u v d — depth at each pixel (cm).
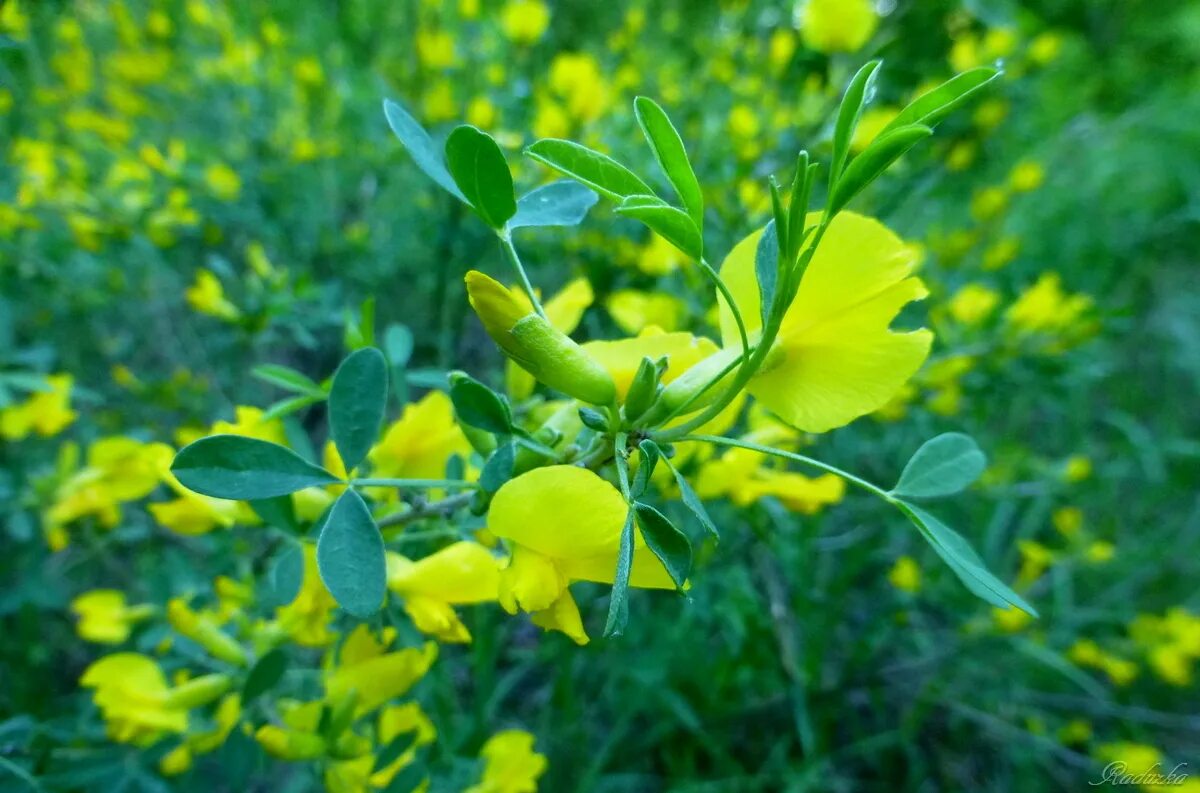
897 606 25
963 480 9
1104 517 35
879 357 8
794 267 7
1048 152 42
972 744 27
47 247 23
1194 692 31
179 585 17
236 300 25
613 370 9
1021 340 23
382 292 29
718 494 13
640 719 24
